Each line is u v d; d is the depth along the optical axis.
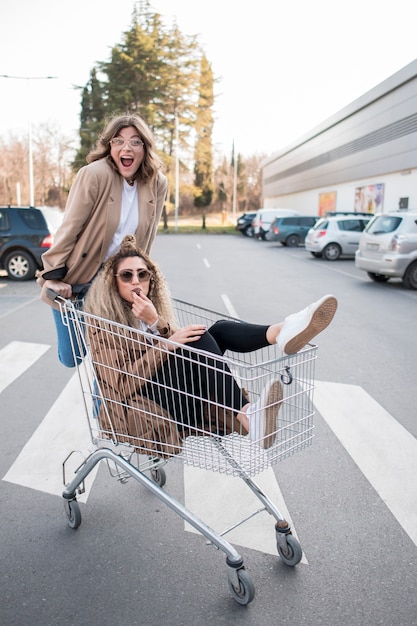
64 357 3.23
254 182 87.19
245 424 2.63
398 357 6.52
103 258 3.12
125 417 2.75
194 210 79.12
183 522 3.08
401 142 26.69
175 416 2.69
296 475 3.62
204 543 2.88
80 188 2.92
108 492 3.43
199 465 2.69
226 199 81.25
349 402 4.98
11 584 2.56
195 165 64.19
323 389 5.34
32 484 3.52
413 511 3.18
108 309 2.76
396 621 2.31
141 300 2.73
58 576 2.62
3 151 61.00
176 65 47.78
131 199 3.12
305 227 28.38
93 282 2.84
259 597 2.46
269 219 34.62
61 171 62.44
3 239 13.59
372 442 4.13
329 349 6.87
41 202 62.47
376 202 30.80
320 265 18.34
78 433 4.31
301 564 2.70
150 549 2.84
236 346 2.95
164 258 20.77
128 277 2.77
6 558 2.76
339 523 3.06
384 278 13.91
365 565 2.69
